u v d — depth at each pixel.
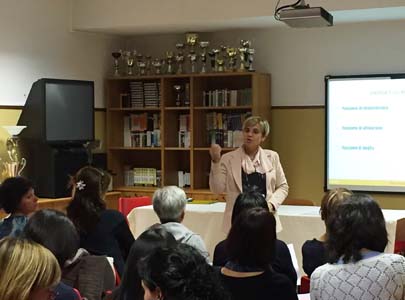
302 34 6.73
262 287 2.30
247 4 6.04
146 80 7.20
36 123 6.07
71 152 6.22
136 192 7.09
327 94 6.58
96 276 2.81
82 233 3.53
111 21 6.62
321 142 6.70
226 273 2.34
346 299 2.11
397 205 6.37
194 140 6.88
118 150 7.39
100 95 7.29
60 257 2.44
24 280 1.54
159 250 1.55
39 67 6.52
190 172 6.93
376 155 6.42
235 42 7.00
